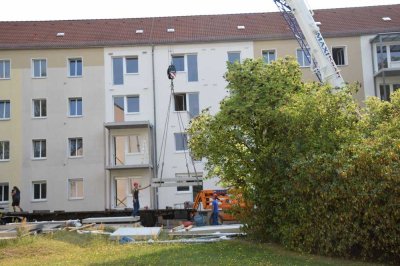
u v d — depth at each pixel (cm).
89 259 1272
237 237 1600
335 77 2022
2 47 3644
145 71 3641
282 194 1383
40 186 3569
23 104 3631
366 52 3644
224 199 2500
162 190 3469
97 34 3806
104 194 3512
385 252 1138
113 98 3631
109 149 3569
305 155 1358
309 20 2056
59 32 3853
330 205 1212
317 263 1136
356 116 1473
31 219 2986
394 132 1314
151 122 3594
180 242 1573
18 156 3581
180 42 3650
